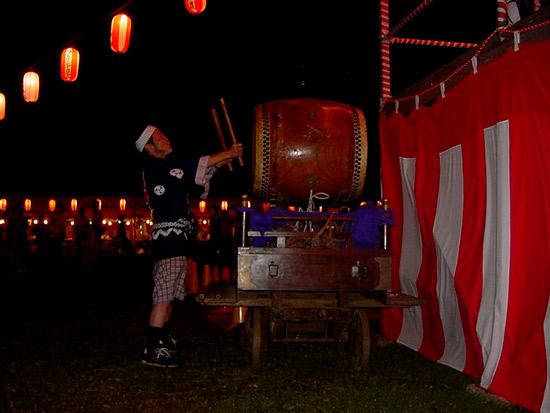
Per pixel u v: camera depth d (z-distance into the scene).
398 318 5.31
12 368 4.29
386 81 5.91
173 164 4.52
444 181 4.39
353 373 4.17
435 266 4.52
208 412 3.30
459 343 4.18
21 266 15.03
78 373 4.13
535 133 3.32
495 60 3.71
